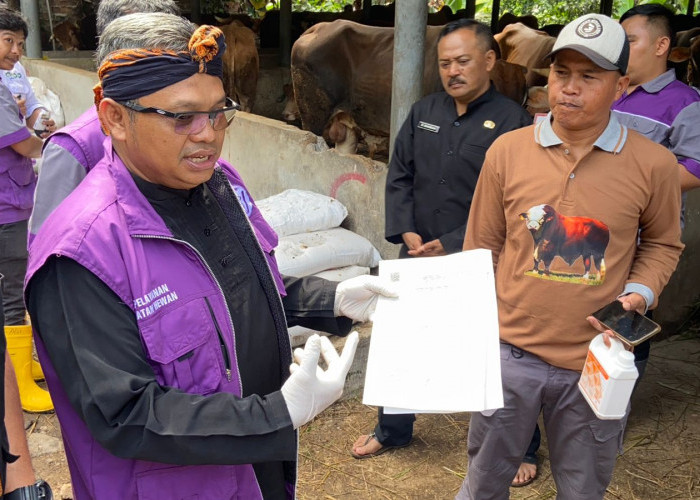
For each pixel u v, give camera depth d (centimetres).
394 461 297
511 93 441
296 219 365
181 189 141
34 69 842
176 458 123
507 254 209
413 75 349
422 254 281
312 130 541
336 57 507
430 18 998
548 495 277
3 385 124
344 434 314
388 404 156
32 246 135
